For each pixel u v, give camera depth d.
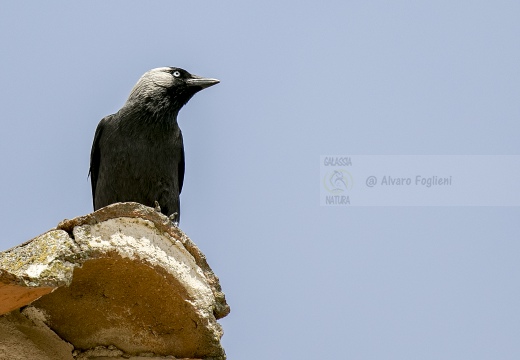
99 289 9.38
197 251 9.41
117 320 9.68
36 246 8.40
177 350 9.80
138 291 9.41
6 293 8.17
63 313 9.55
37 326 9.54
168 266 9.17
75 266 8.40
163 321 9.64
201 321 9.37
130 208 8.98
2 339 9.18
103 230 8.80
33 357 9.30
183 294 9.30
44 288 8.16
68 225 8.65
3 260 8.31
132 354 9.88
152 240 9.13
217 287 9.52
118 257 8.83
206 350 9.62
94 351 9.83
